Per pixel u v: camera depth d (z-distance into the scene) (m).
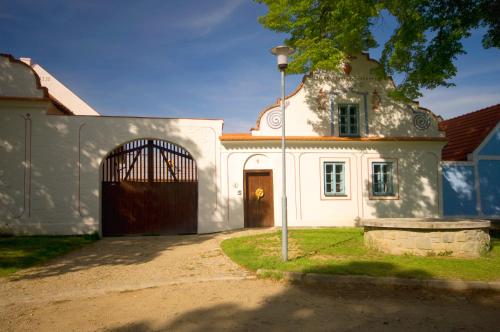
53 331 4.54
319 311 5.14
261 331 4.43
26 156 13.02
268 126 14.95
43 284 6.80
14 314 5.22
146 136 14.02
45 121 13.26
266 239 11.10
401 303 5.49
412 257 8.11
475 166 16.03
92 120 13.66
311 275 6.63
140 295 6.07
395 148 15.53
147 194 14.14
